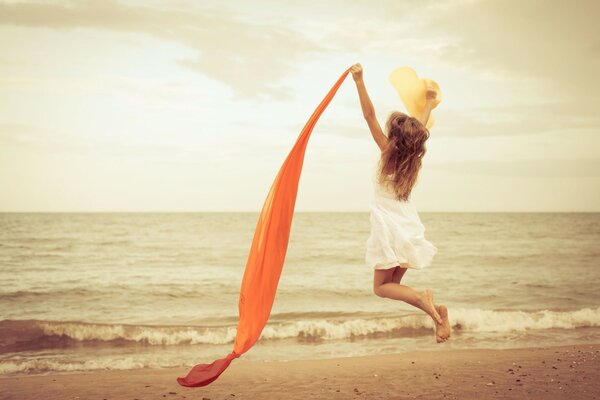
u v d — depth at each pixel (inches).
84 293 754.2
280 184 137.9
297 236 1963.6
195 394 278.1
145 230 2178.9
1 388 294.8
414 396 259.4
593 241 1691.7
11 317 595.5
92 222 2822.3
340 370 328.2
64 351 422.3
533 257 1251.2
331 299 714.8
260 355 404.8
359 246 1525.6
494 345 423.5
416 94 143.8
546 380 281.0
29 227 2239.2
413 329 490.6
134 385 300.8
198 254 1302.9
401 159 129.3
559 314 530.3
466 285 839.7
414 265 126.7
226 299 716.0
